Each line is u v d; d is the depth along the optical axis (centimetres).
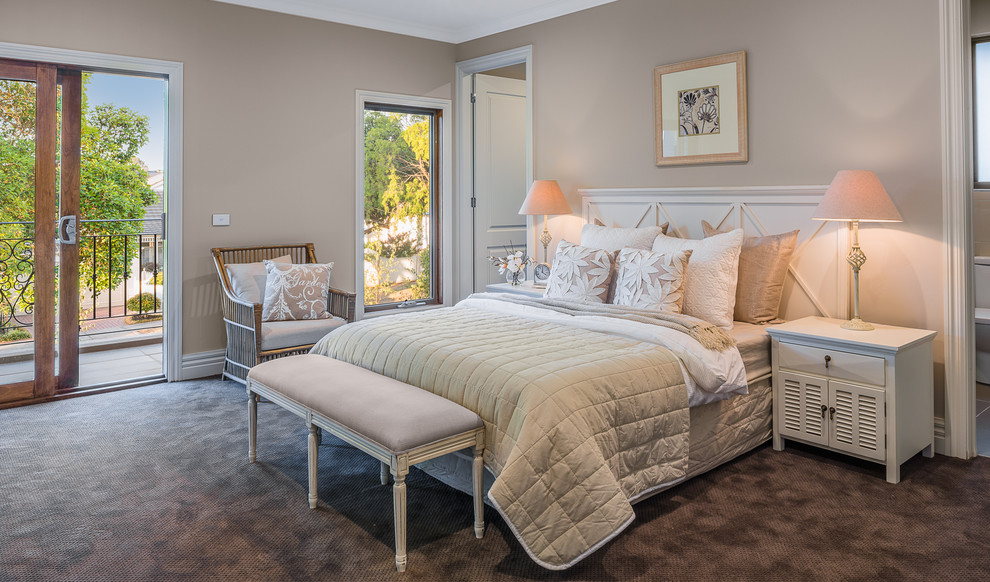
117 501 273
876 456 294
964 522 253
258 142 486
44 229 412
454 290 605
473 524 255
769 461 318
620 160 466
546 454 220
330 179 524
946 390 324
